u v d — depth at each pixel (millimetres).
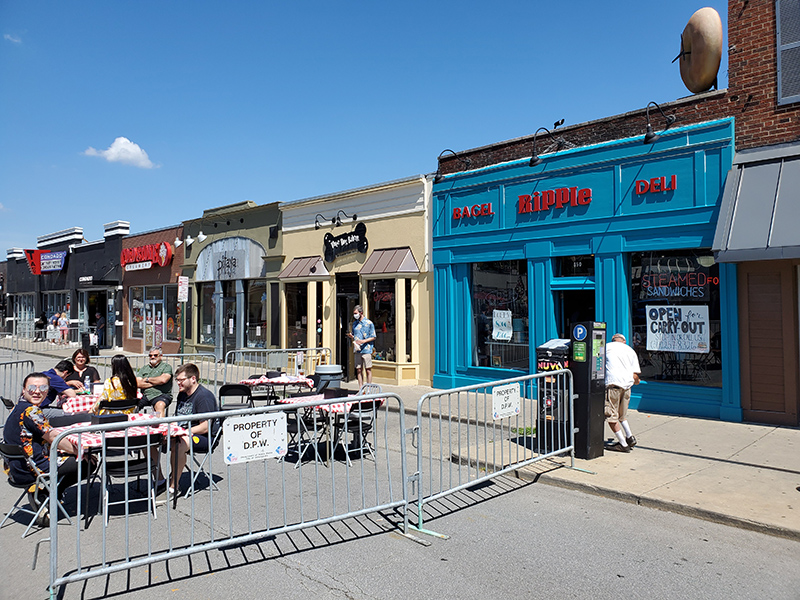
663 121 9867
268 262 18188
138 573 4438
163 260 22719
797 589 4078
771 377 8773
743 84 9062
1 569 4562
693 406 9477
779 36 8750
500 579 4254
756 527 5121
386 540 5027
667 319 9852
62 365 8867
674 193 9641
